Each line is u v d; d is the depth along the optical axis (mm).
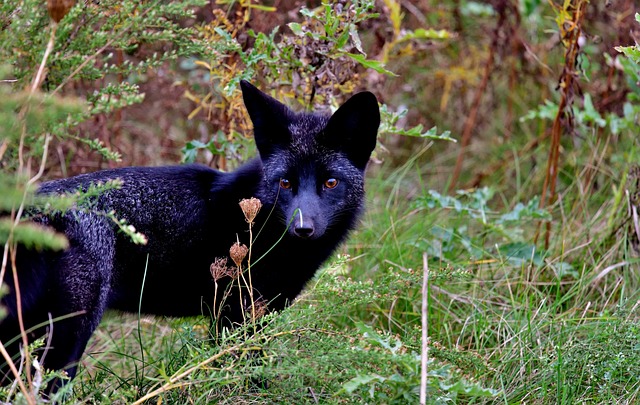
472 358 8492
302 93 11375
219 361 8617
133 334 10773
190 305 9898
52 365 8477
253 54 10695
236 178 9859
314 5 13969
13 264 7184
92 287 8609
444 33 12867
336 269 9547
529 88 16688
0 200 6582
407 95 16781
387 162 16297
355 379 7168
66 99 6898
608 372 8930
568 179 15039
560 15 12070
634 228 12008
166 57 9008
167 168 9672
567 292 11641
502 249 12398
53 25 7066
